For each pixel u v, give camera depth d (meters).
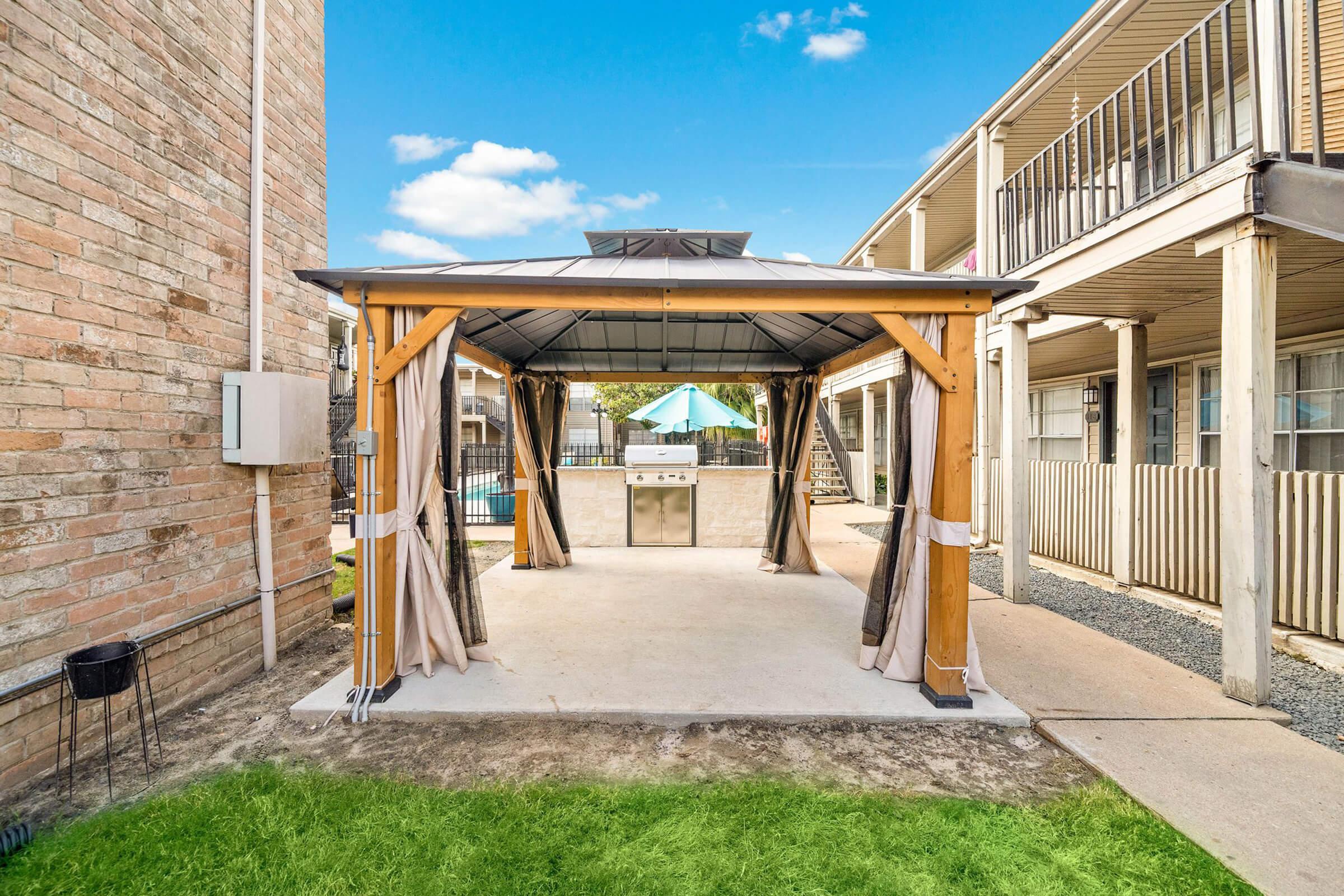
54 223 2.46
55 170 2.47
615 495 8.02
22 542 2.33
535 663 3.80
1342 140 3.57
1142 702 3.27
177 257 3.11
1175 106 6.43
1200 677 3.63
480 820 2.24
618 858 2.04
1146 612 5.09
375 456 3.21
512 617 4.83
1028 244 5.19
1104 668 3.77
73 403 2.54
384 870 1.97
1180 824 2.23
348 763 2.68
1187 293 4.77
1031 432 10.40
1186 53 3.50
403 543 3.44
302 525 4.25
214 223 3.38
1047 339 6.89
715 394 17.83
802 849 2.09
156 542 2.97
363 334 3.26
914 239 9.13
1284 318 5.36
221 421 3.43
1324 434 5.73
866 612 3.77
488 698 3.25
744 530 8.03
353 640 4.25
